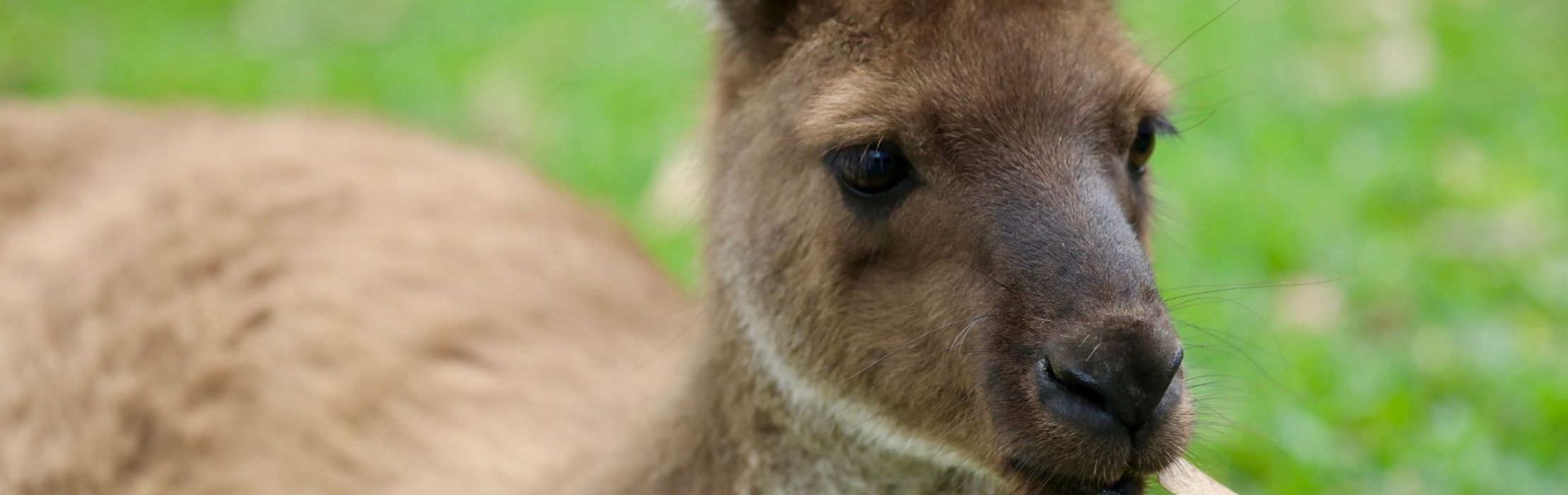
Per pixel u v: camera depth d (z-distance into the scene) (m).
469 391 6.48
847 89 4.62
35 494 6.50
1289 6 12.12
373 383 6.52
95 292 6.71
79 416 6.50
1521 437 7.19
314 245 7.01
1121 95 4.61
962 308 4.46
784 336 4.99
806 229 4.82
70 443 6.48
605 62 12.22
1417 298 8.27
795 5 4.93
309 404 6.45
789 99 4.84
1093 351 4.12
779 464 5.16
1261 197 9.39
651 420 5.37
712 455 5.19
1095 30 4.75
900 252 4.66
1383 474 7.03
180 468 6.35
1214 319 8.05
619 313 7.13
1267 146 9.99
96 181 7.50
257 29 13.41
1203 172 9.65
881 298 4.71
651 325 7.06
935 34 4.62
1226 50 11.34
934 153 4.52
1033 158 4.45
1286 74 11.05
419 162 7.72
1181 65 10.99
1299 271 8.70
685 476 5.19
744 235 5.05
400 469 6.17
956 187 4.49
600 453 5.57
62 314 6.71
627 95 11.59
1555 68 11.06
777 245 4.91
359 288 6.83
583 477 5.41
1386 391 7.54
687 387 5.28
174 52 12.88
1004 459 4.42
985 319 4.38
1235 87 10.88
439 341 6.70
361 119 8.59
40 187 7.62
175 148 7.60
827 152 4.67
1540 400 7.30
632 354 6.68
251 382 6.51
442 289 6.93
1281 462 7.12
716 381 5.20
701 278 5.46
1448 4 11.91
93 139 7.81
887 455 5.06
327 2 13.77
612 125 11.21
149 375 6.50
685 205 6.45
